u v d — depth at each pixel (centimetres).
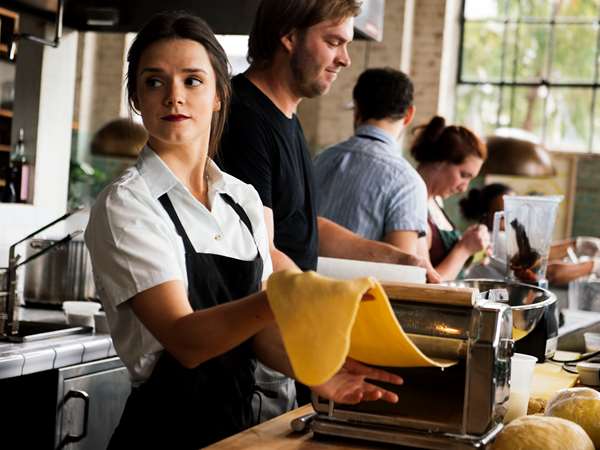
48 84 391
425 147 400
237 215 199
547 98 996
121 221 173
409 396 162
